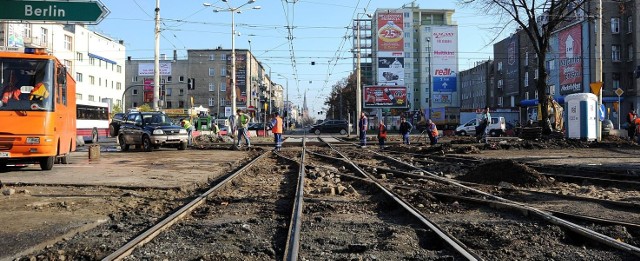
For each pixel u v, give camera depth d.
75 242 5.88
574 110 25.39
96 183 10.86
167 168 14.91
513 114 61.31
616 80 53.12
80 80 71.69
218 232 6.44
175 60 102.50
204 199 8.95
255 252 5.47
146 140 23.91
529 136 28.20
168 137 24.05
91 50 75.38
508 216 7.51
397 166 16.42
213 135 36.78
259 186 11.32
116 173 13.22
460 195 9.35
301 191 9.62
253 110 80.56
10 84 12.72
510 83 77.56
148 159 18.69
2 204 8.12
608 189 10.34
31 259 5.00
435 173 13.80
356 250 5.54
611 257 5.23
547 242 5.90
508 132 47.94
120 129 25.17
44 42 58.47
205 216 7.65
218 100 101.19
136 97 105.44
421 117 71.50
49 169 13.91
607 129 29.39
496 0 27.64
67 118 15.15
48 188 10.20
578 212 7.57
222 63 101.81
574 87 55.84
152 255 5.32
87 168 14.66
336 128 60.81
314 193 9.95
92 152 17.97
